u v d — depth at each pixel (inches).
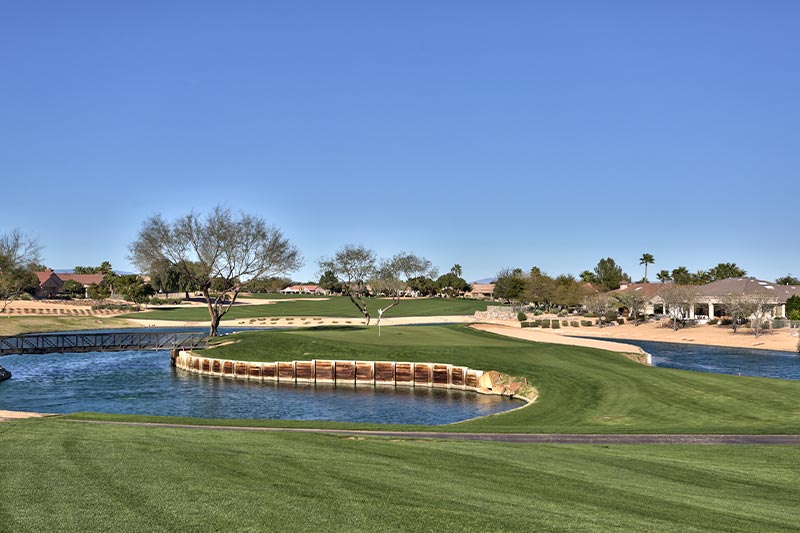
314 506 527.2
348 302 6678.2
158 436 848.3
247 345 2476.6
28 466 652.7
